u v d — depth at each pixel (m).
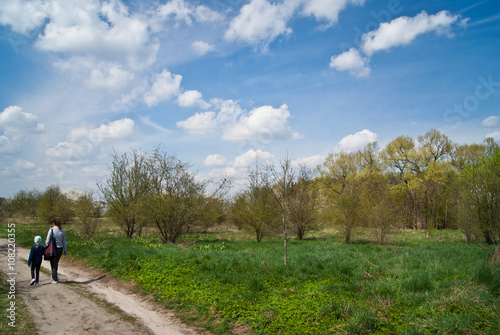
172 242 18.28
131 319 5.96
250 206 20.58
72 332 5.20
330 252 13.19
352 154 40.06
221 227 34.31
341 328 5.09
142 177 20.64
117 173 20.91
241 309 6.18
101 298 7.26
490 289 6.38
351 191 21.23
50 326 5.41
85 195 20.23
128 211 19.92
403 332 4.77
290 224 23.06
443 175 32.62
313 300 6.38
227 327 5.58
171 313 6.38
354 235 22.23
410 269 9.21
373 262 10.38
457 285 6.59
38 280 8.27
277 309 6.01
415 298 6.19
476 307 5.50
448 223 31.59
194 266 9.20
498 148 13.81
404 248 15.28
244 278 7.97
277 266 9.12
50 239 8.45
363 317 5.20
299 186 24.28
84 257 11.99
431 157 37.47
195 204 18.36
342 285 7.30
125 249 11.98
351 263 10.04
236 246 16.81
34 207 42.81
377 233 19.28
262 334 5.19
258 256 11.44
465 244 17.86
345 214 20.38
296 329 5.23
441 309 5.52
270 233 20.72
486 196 13.95
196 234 26.97
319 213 23.38
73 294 7.43
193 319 6.02
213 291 7.18
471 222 15.82
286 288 7.33
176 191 18.09
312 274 8.64
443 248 14.66
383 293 6.73
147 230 22.31
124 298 7.36
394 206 20.39
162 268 9.08
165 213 17.52
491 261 8.59
